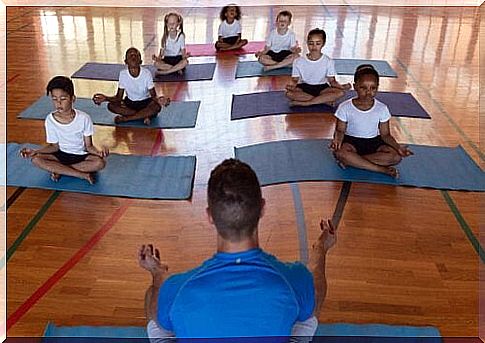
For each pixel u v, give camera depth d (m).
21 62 4.91
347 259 2.30
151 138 3.47
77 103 3.99
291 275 1.37
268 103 4.04
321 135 3.50
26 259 2.27
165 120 3.74
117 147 3.33
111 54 5.22
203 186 2.89
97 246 2.37
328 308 2.02
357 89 2.99
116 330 1.90
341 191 2.84
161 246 2.38
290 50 4.81
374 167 3.00
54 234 2.45
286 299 1.27
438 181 2.94
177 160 3.17
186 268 2.23
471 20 6.56
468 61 5.11
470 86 4.47
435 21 6.50
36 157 2.85
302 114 3.84
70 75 4.61
